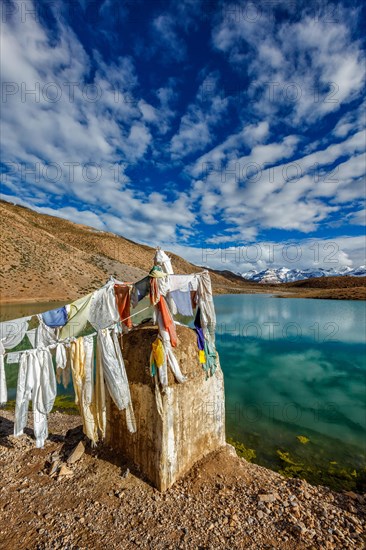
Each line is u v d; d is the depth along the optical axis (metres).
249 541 4.16
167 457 5.04
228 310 41.38
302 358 19.75
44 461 6.06
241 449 8.65
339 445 9.12
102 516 4.55
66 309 5.39
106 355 5.32
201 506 4.77
